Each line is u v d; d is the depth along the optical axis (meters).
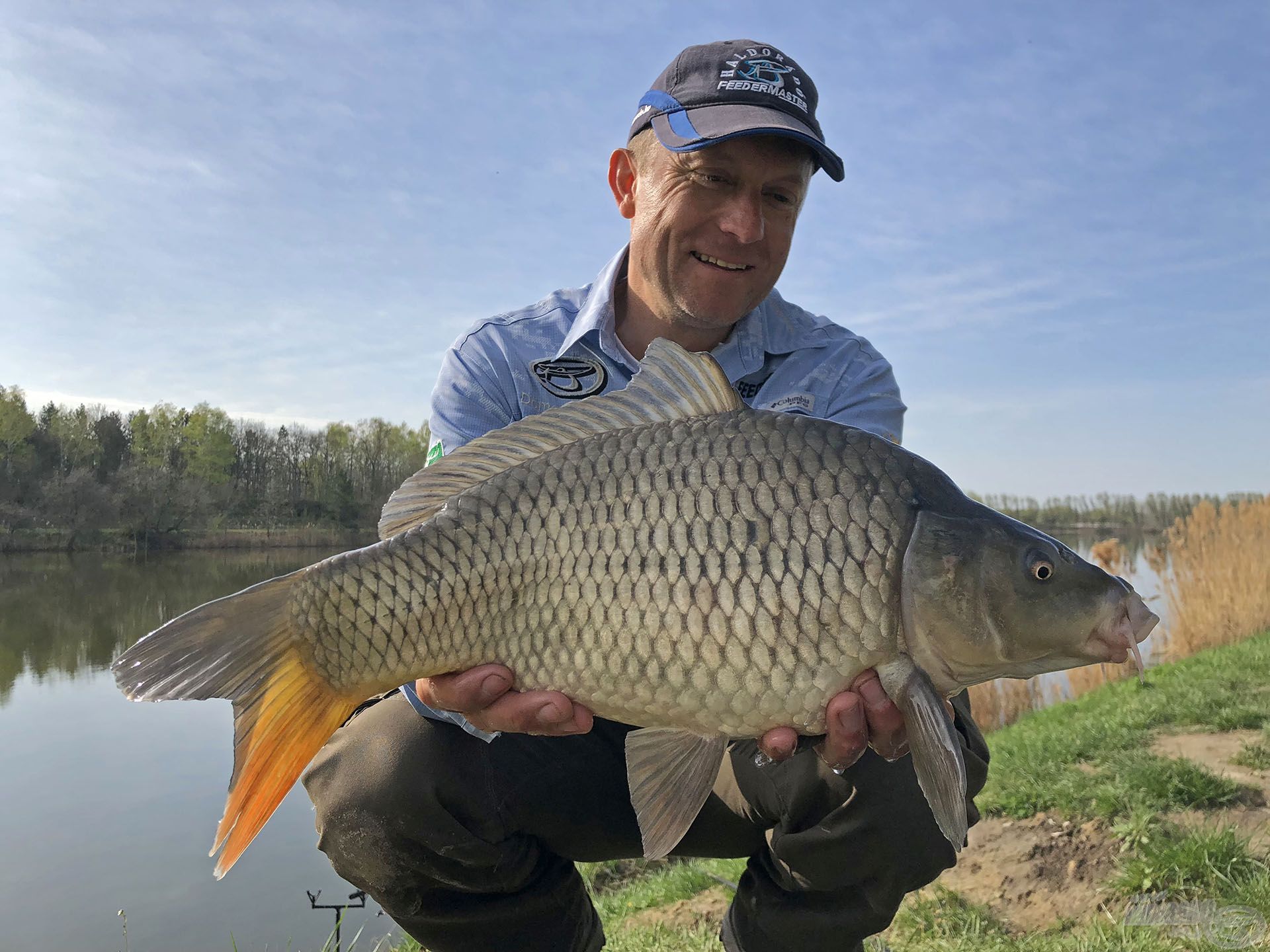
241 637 0.62
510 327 0.85
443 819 0.69
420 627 0.62
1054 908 1.10
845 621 0.58
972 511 0.61
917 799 0.65
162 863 2.21
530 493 0.62
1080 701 2.30
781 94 0.78
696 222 0.78
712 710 0.59
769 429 0.61
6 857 2.24
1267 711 1.70
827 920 0.68
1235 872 1.04
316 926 1.78
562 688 0.61
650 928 1.15
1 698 4.25
